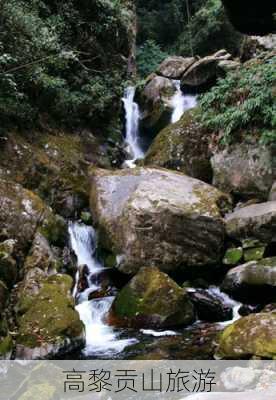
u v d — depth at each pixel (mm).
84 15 9453
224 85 8016
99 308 5648
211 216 6297
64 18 9047
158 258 6086
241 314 5395
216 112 8023
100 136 9469
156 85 11109
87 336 5043
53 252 6082
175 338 4859
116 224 6414
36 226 6090
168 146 8422
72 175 7621
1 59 6148
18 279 5395
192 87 11000
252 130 7359
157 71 12391
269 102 7156
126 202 6488
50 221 6289
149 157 8664
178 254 6113
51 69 8305
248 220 6191
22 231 5906
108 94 9516
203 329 5074
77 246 6680
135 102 11570
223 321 5336
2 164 6836
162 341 4801
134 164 9469
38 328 4609
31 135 7703
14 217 5945
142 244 6102
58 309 4816
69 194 7324
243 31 9031
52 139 8031
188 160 8180
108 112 9703
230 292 5695
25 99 7578
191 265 6145
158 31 18750
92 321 5449
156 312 5180
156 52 16750
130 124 11148
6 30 6840
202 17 15609
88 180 7750
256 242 6121
